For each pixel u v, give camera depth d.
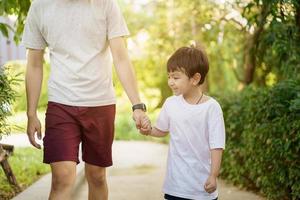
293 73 5.46
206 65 2.92
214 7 8.66
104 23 3.01
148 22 11.41
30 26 3.06
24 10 4.23
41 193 4.79
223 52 10.59
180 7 9.90
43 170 6.05
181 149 2.89
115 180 6.33
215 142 2.83
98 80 3.02
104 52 3.07
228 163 5.85
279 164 4.46
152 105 16.70
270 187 4.69
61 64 3.00
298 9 4.98
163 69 13.91
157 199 5.16
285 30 5.21
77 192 5.55
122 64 3.04
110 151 3.21
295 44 5.25
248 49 7.70
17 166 6.00
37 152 7.30
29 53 3.11
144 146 10.49
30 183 5.38
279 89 4.66
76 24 2.96
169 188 2.93
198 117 2.87
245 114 5.61
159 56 12.02
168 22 10.69
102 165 3.19
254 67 7.99
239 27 8.37
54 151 2.91
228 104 6.43
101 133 3.10
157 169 7.31
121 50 3.05
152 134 3.03
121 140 11.93
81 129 3.08
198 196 2.87
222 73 13.02
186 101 2.94
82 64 2.97
